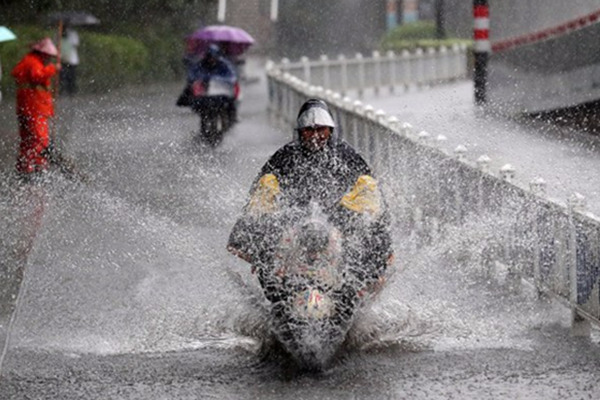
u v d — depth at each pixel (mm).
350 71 83250
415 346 21891
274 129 59656
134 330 23812
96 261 29844
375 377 20078
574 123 53344
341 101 45906
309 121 22047
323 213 21766
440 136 32062
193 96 53375
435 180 30703
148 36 90000
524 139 49219
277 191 22047
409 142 33219
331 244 20969
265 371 20672
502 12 65188
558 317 24031
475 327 23062
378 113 37844
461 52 96500
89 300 26188
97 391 19656
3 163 45094
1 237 32625
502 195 26391
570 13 56250
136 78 83250
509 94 61812
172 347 22578
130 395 19391
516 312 24172
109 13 90688
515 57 62500
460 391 19109
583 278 22094
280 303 20938
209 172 44094
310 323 20328
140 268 29062
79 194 39188
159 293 26547
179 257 30047
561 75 56906
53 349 22469
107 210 36281
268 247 21641
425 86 86625
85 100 72438
